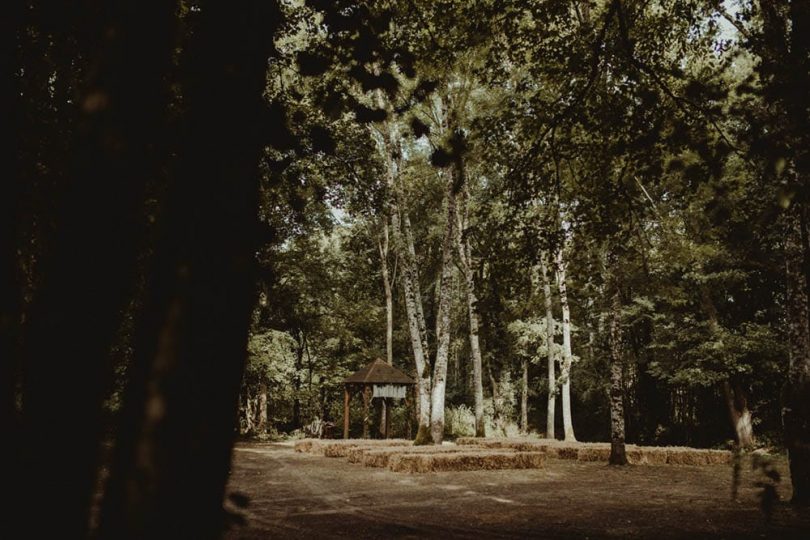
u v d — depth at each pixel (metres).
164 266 1.64
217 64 1.75
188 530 1.48
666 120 6.16
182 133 1.79
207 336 1.58
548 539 7.21
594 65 6.27
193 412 1.53
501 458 15.59
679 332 23.80
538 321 30.47
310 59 4.77
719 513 8.88
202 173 1.69
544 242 7.68
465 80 16.27
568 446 19.97
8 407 1.76
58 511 1.44
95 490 1.55
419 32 7.70
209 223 1.65
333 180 7.56
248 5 1.82
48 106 4.54
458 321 35.69
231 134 1.72
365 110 4.82
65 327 1.49
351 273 36.12
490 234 7.76
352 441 21.94
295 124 5.38
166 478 1.47
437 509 9.37
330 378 33.25
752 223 4.07
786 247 9.87
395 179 23.56
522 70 8.90
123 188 1.57
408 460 14.81
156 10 1.66
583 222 7.77
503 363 34.56
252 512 8.98
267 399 35.38
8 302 1.87
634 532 7.56
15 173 1.99
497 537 7.31
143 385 1.54
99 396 1.54
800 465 9.34
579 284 8.45
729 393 24.27
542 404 38.25
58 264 1.52
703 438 26.98
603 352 31.38
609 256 15.71
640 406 30.72
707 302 23.69
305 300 32.19
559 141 7.29
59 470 1.45
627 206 7.54
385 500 10.29
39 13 3.94
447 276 20.97
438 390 20.72
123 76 1.59
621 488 11.93
